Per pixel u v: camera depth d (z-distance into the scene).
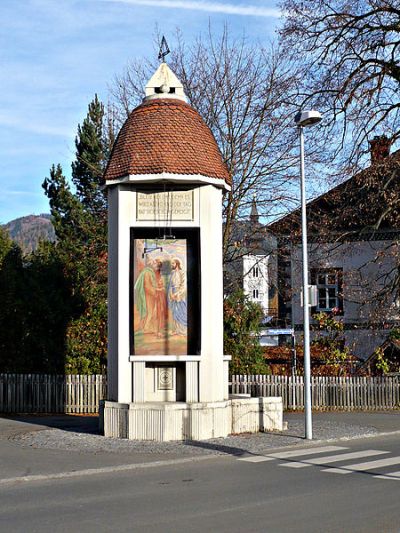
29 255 29.38
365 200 29.59
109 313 18.83
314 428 20.53
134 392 18.14
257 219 33.75
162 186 18.50
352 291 33.56
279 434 19.05
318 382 27.36
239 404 19.12
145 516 9.73
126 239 18.39
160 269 18.62
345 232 31.28
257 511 9.94
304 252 18.70
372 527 8.85
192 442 17.31
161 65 19.45
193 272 18.81
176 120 18.56
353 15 29.22
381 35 28.78
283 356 31.75
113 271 18.64
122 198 18.44
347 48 29.12
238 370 27.56
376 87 28.73
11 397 26.03
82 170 44.38
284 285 35.44
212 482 12.49
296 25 29.89
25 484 12.69
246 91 33.81
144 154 18.09
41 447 16.70
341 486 11.83
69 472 13.59
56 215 44.72
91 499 11.08
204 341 18.22
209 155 18.59
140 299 18.50
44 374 26.30
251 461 14.99
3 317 26.75
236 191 33.44
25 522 9.46
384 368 28.70
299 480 12.50
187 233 19.03
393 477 12.70
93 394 25.72
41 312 26.75
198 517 9.61
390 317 30.97
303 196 18.80
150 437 17.59
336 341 30.78
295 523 9.12
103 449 16.34
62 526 9.19
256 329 27.95
